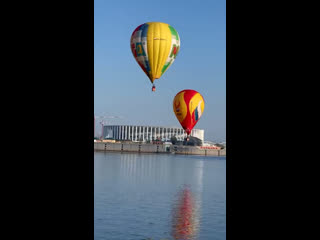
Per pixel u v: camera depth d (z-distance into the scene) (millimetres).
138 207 22797
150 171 60031
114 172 54688
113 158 105938
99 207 22297
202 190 34344
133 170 60656
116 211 21000
